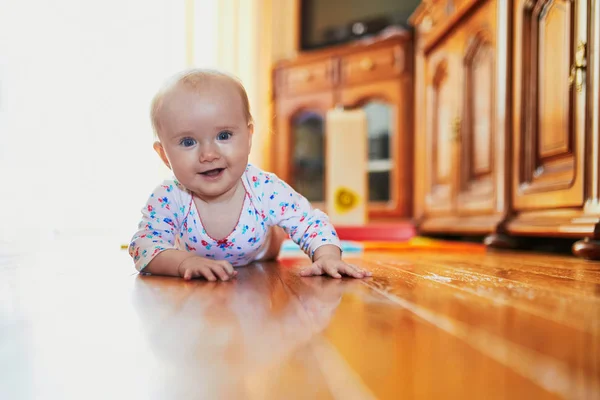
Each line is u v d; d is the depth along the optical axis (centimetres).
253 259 119
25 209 211
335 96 269
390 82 254
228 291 72
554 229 130
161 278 88
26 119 214
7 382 35
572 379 33
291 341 43
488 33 172
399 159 251
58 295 69
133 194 245
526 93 150
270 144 291
